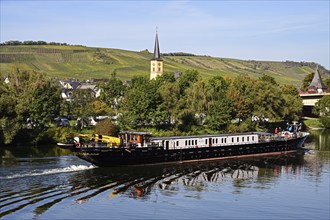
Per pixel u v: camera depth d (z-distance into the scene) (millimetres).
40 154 101000
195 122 146500
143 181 76062
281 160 100688
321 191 71625
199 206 62562
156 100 142250
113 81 180250
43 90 133125
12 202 61000
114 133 120625
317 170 88438
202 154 99312
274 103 153500
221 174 83875
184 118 144625
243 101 148875
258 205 63688
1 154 100875
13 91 134375
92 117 152500
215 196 67875
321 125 180875
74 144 84250
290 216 59500
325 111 184750
